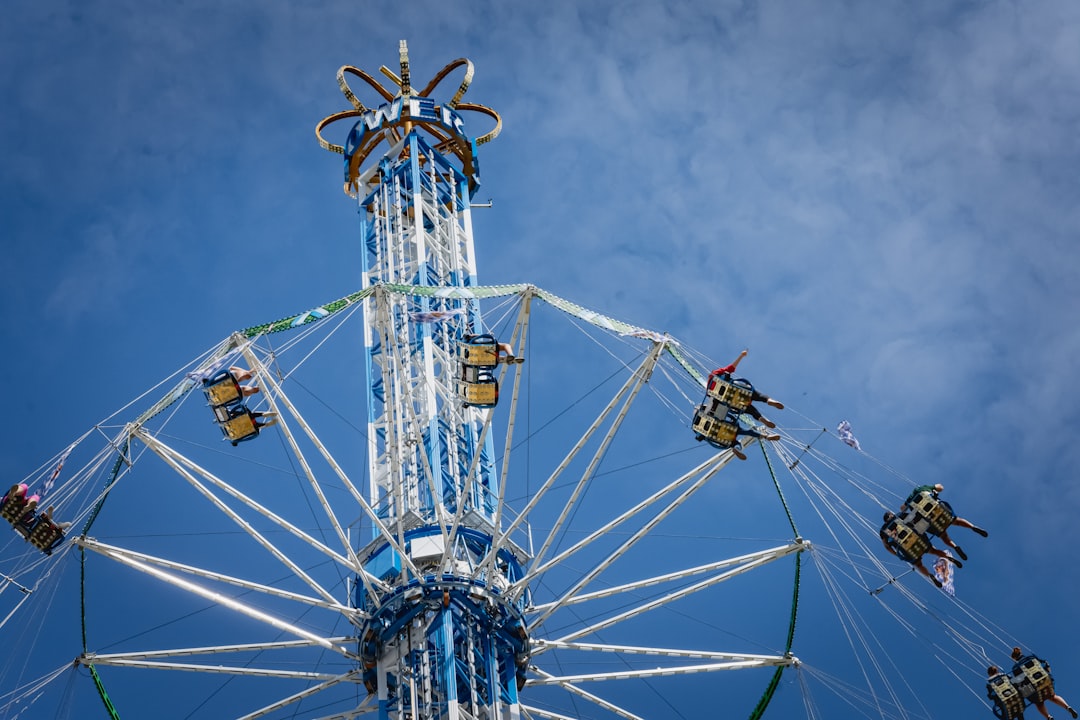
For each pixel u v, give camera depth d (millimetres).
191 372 46000
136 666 46781
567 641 48375
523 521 47781
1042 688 44375
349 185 68562
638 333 46969
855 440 45500
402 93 68750
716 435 45969
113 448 45750
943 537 44719
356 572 47000
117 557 45781
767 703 47844
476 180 69125
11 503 44969
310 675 48531
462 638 47594
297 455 46156
